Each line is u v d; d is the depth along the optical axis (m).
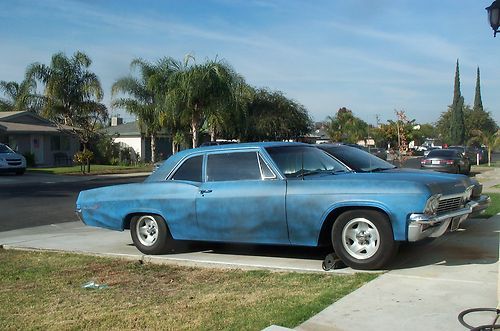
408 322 4.78
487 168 34.25
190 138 35.53
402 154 26.34
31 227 11.69
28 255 8.41
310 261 7.25
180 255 7.87
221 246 8.46
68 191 20.31
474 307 5.10
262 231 7.01
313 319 4.92
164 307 5.50
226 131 37.22
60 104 33.75
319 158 7.59
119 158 41.56
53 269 7.37
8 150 29.92
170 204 7.70
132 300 5.80
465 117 81.62
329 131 56.34
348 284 5.98
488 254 7.21
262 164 7.18
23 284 6.61
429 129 92.25
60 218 13.06
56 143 40.28
